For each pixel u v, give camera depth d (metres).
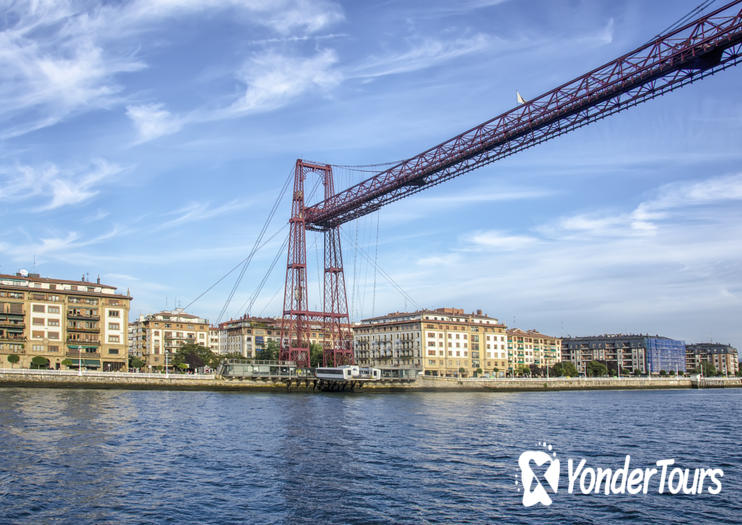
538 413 85.56
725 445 53.84
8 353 127.56
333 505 31.80
